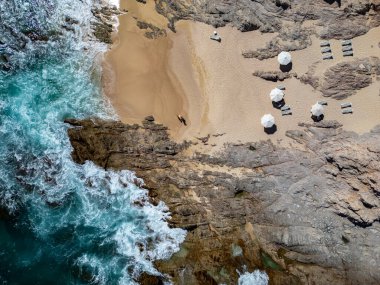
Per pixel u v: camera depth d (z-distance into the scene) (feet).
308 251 94.94
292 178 98.53
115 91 102.53
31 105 99.96
